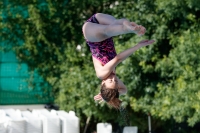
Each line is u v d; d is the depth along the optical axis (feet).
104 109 76.13
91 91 75.31
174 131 80.64
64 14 82.33
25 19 82.64
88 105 76.02
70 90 77.41
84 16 82.79
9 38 83.15
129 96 75.15
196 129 80.59
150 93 75.56
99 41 47.60
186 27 74.28
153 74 76.18
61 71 82.43
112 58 48.44
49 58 83.35
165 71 73.26
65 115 70.38
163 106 71.46
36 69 84.43
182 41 71.41
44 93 86.43
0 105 86.89
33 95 87.15
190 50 70.59
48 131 66.54
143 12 76.38
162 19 75.00
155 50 75.15
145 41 45.52
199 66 70.28
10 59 87.20
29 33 82.64
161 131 82.28
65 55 81.05
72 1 81.20
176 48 72.54
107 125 72.69
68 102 78.79
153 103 74.38
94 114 76.74
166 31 75.46
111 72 47.14
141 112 79.77
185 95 69.46
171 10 72.90
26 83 87.25
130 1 78.48
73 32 82.33
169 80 74.79
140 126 80.12
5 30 83.15
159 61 73.87
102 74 46.75
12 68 87.25
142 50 72.84
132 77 74.38
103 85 47.21
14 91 87.20
